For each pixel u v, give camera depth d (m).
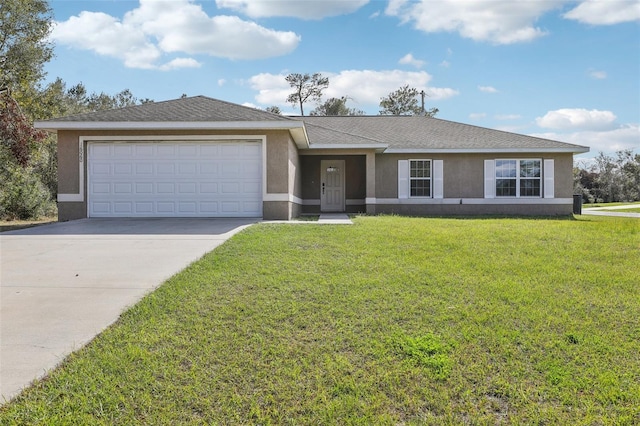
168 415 2.55
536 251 6.87
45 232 9.13
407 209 17.20
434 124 20.14
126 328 3.74
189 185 12.27
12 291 4.82
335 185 18.14
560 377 2.94
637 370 3.04
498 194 17.16
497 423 2.50
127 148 12.26
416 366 3.12
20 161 15.19
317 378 2.96
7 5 18.45
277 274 5.40
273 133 12.13
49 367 3.05
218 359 3.21
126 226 10.17
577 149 16.66
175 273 5.54
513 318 3.97
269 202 12.12
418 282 5.06
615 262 6.15
